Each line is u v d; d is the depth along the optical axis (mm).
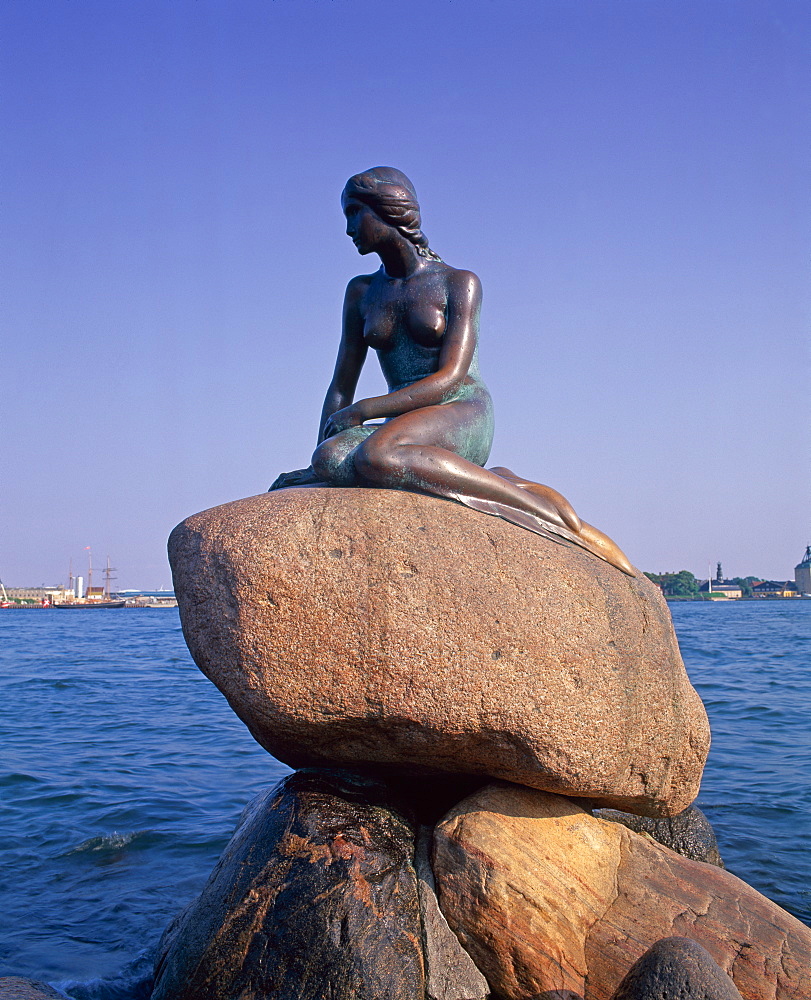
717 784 9211
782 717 13242
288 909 4117
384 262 5738
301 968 3994
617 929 4363
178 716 14078
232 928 4164
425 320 5555
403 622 4223
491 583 4363
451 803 5031
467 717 4227
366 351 6086
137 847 7473
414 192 5672
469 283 5594
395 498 4652
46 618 69188
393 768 4773
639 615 4730
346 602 4242
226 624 4301
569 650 4363
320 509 4516
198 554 4461
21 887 6641
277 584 4254
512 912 4289
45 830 7875
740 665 21359
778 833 7652
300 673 4230
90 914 6180
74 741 11852
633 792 4754
